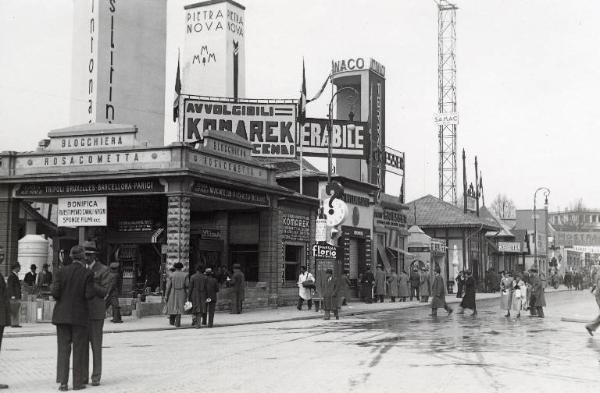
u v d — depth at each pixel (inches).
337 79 2519.7
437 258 1982.0
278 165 1577.3
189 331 734.5
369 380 398.3
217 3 2102.6
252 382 391.5
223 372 430.3
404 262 1830.7
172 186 938.7
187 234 938.7
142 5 2069.4
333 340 633.6
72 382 378.6
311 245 1328.7
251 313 1016.9
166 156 950.4
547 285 3061.0
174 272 776.3
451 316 997.8
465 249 2159.2
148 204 1093.8
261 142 1668.3
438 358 500.1
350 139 1852.9
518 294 976.3
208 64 2096.5
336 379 402.0
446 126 2748.5
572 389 373.4
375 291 1434.5
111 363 472.4
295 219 1280.8
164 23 2142.0
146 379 402.6
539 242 3316.9
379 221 1653.5
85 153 994.7
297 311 1067.3
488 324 842.8
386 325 819.4
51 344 592.1
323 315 984.9
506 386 380.8
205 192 982.4
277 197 1178.6
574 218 7578.7
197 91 2098.9
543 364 474.3
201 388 371.9
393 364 467.2
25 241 1106.1
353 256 1536.7
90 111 1935.3
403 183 2180.1
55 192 1007.6
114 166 975.0
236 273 1000.2
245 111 1672.0
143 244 1136.8
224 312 1028.5
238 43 2138.3
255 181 1118.4
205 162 995.9
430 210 2234.3
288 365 462.3
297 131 1683.1
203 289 767.7
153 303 897.5
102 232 1075.3
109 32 1971.0
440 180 2751.0
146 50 2078.0
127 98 2010.3
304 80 1724.9
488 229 2304.4
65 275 368.2
